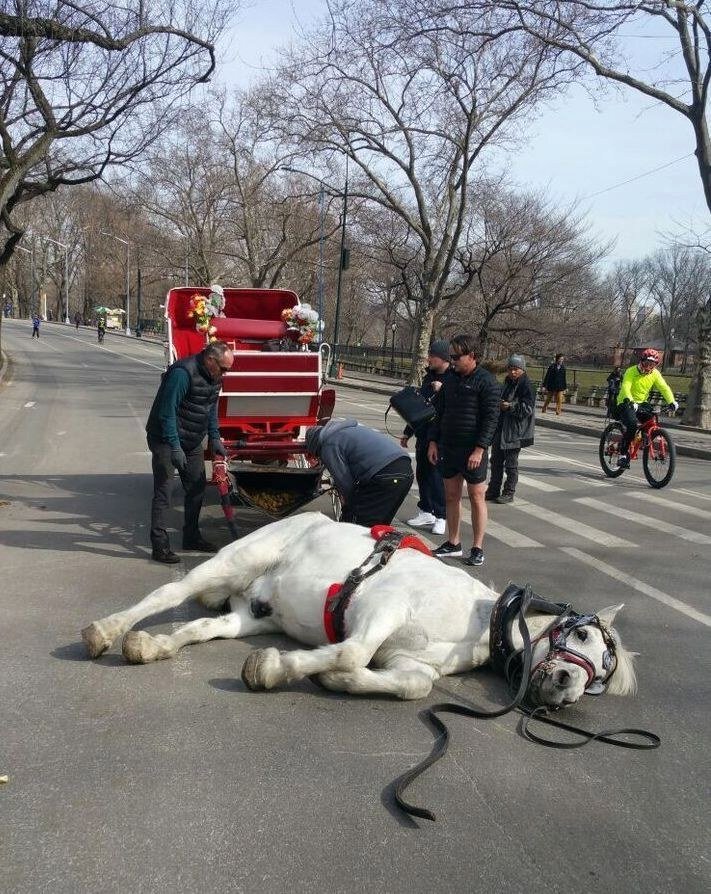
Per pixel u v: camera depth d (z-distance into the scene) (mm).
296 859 2932
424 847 3049
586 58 19094
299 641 4797
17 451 12742
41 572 6367
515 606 4211
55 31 12547
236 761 3580
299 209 43969
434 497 8523
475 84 27438
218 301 9766
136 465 11797
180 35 14453
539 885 2881
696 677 4895
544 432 21141
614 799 3477
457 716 4129
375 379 40250
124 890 2734
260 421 9070
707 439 20719
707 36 18734
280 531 4879
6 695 4141
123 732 3801
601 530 8977
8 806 3172
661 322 98188
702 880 2969
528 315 42312
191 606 5594
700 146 19828
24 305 112375
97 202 64688
